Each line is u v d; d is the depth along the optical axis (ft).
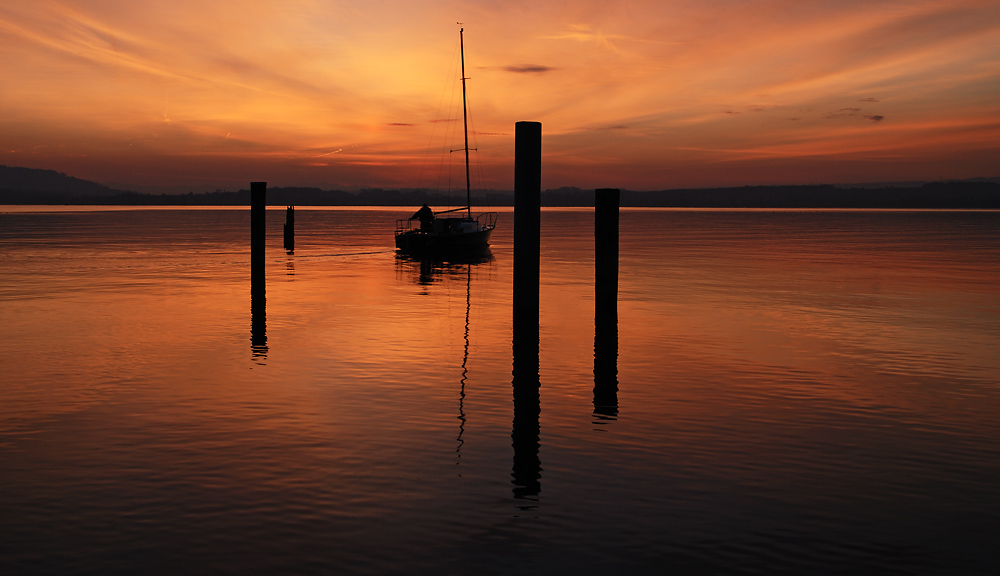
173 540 20.71
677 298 74.49
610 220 56.24
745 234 237.86
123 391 36.91
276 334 53.67
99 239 186.70
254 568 19.25
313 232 254.06
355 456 27.61
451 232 150.61
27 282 88.33
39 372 40.96
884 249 158.10
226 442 29.07
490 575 18.99
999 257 133.59
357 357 45.80
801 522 22.15
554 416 33.19
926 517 22.54
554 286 86.53
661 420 32.60
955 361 44.62
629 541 20.86
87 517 22.09
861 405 34.94
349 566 19.39
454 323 59.41
